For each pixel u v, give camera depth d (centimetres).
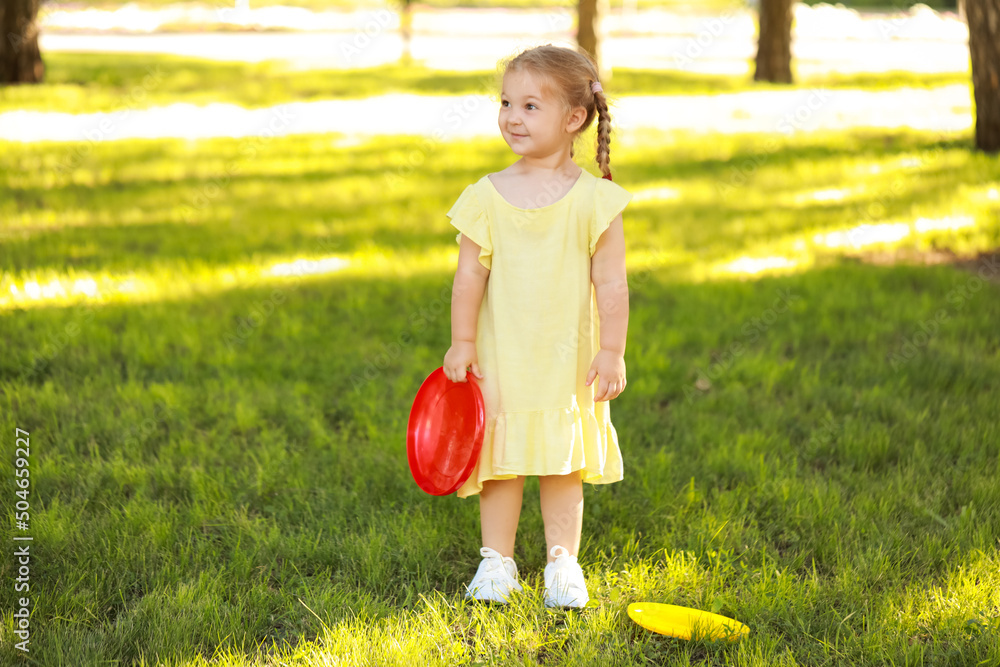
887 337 482
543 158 246
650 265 630
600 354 250
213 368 434
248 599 252
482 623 244
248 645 237
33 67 1458
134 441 349
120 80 1565
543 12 3284
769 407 396
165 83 1567
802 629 240
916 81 1723
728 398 407
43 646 230
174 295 541
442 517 300
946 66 1997
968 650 229
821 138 1162
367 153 1077
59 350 440
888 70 1938
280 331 486
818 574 273
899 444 353
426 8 3444
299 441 364
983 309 518
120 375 421
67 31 2556
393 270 611
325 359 450
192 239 679
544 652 237
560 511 262
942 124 1238
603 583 265
